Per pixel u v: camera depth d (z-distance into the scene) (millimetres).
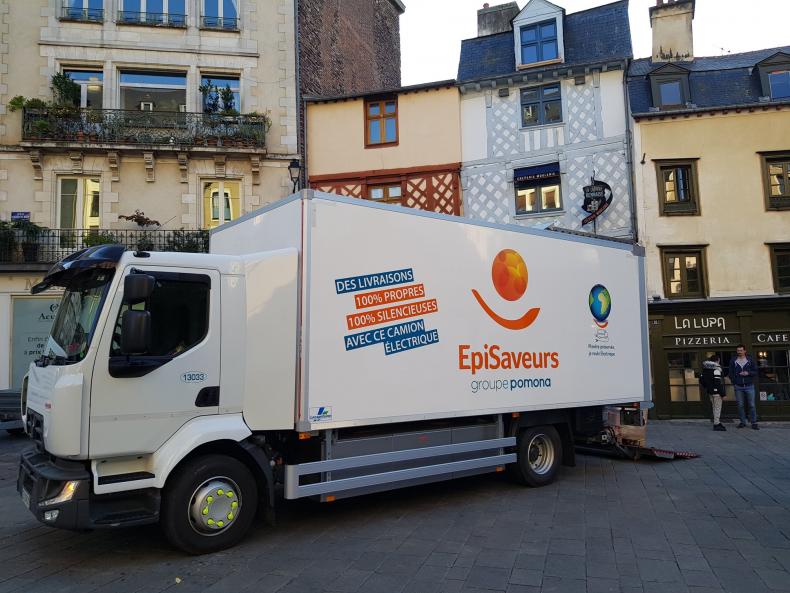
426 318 6207
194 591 4176
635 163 15672
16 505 6676
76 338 4758
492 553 4941
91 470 4500
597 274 8164
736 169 15461
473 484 7590
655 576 4418
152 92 16984
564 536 5395
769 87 16172
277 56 17547
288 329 5332
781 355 14938
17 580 4402
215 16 17438
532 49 17469
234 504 5023
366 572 4520
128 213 16250
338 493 5539
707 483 7602
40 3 16422
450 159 17219
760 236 15234
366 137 17734
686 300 15086
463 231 6664
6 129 15922
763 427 13766
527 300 7211
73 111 15953
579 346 7750
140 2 17078
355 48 21438
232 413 5059
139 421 4648
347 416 5512
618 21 17172
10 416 11898
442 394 6250
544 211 16516
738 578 4375
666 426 13984
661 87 16406
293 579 4383
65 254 15672
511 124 16922
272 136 17234
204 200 16844
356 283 5703
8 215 15781
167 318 4867
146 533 5512
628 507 6422
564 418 7738
